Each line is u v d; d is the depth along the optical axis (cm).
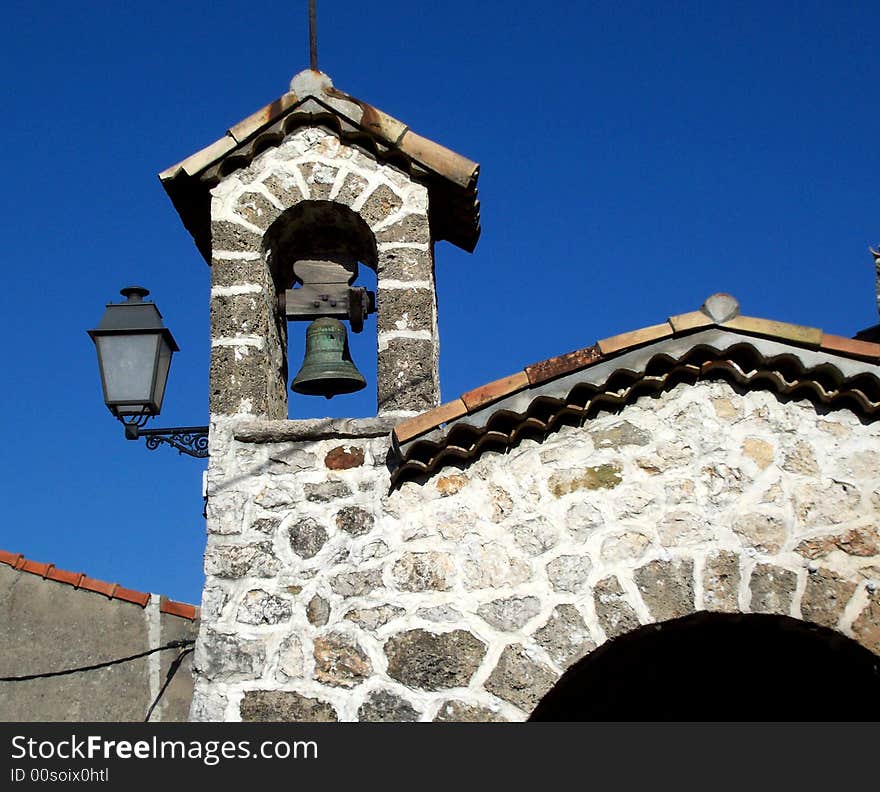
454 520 676
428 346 761
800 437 659
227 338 761
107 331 771
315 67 833
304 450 716
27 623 1070
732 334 664
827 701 799
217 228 790
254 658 667
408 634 658
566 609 644
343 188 796
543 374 670
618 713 812
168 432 751
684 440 663
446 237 877
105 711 1049
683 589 636
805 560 636
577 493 664
